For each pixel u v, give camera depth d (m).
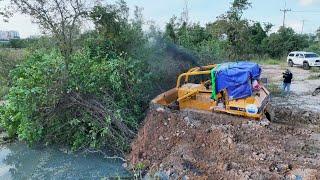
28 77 11.00
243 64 10.20
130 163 9.14
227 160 8.19
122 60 11.48
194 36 23.25
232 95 9.57
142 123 10.48
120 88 10.93
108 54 12.59
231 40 31.78
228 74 9.45
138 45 13.29
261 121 9.47
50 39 12.81
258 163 7.94
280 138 8.98
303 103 14.70
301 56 30.64
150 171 8.44
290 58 32.06
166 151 8.93
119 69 11.09
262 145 8.66
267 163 7.90
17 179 8.86
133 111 11.05
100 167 9.23
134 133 10.23
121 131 10.18
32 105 10.13
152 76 12.34
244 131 9.12
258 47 42.75
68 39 12.39
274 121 11.80
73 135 10.49
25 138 10.40
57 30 12.16
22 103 10.17
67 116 10.52
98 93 10.70
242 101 9.51
